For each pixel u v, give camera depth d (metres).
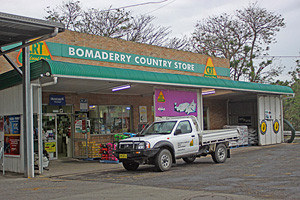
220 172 11.00
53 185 9.66
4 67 14.16
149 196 7.48
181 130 12.57
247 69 33.72
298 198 6.79
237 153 18.03
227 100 25.77
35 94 11.96
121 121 19.22
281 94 23.66
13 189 9.20
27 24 9.58
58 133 16.73
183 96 16.86
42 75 11.14
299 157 15.01
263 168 11.71
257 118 23.81
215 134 13.66
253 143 22.20
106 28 32.62
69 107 17.14
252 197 7.01
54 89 15.72
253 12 34.94
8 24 9.59
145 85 15.49
